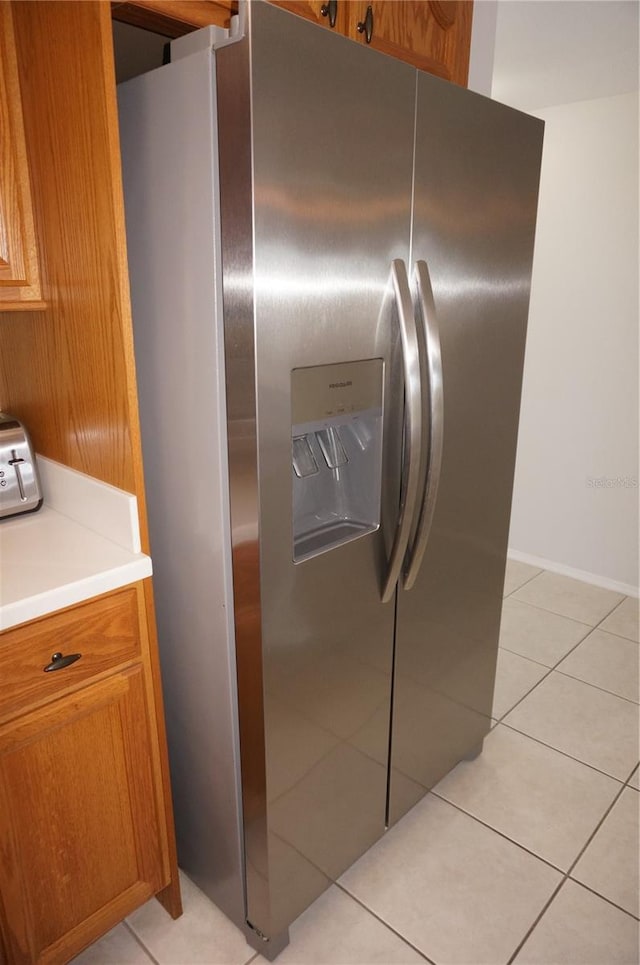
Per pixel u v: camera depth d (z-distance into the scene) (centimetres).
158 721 142
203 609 138
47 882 131
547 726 231
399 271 130
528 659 271
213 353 118
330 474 149
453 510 168
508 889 169
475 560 182
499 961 151
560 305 315
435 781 193
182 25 117
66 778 129
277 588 126
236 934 158
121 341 120
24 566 126
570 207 302
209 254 114
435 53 165
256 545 121
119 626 130
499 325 166
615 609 312
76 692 126
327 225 117
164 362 129
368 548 144
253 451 116
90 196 115
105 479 137
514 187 159
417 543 151
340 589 140
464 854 179
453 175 140
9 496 148
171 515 139
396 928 159
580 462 327
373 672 156
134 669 135
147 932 158
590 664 268
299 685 137
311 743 144
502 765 212
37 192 128
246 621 128
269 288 110
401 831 187
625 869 174
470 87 186
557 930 158
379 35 148
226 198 108
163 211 120
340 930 158
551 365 325
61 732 126
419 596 165
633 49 221
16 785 121
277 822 142
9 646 114
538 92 274
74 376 136
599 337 307
